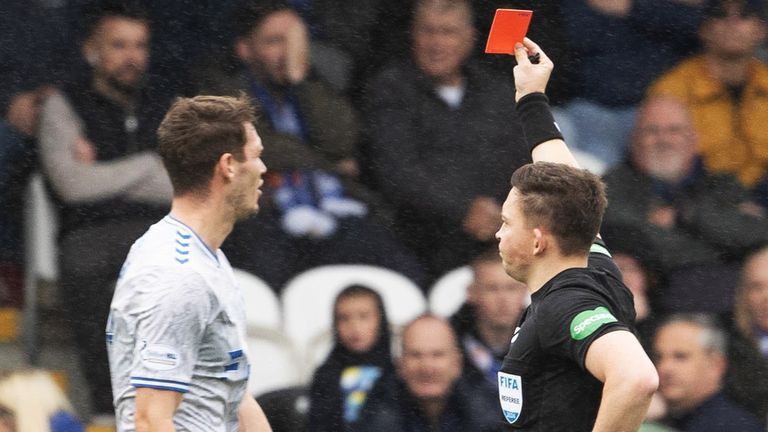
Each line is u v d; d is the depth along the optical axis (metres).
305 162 19.44
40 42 19.23
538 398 9.41
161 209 18.88
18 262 18.69
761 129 21.23
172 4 19.47
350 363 18.70
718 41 21.33
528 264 9.84
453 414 18.64
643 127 21.19
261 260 19.00
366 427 18.47
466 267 19.56
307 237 19.22
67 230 18.66
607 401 8.77
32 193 18.80
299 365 18.66
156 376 9.30
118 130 19.08
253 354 18.56
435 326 18.83
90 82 19.17
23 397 17.97
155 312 9.35
